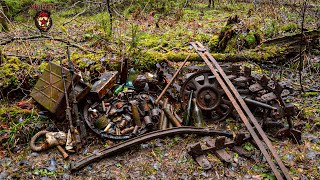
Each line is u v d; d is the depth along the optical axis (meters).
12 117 4.19
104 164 3.64
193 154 3.65
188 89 4.69
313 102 4.80
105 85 4.38
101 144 4.00
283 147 3.84
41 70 5.09
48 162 3.67
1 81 4.73
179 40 7.73
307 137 4.03
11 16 9.40
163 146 3.94
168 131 3.99
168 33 8.45
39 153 3.82
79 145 3.85
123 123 4.19
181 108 4.62
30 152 3.84
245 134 3.96
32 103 4.50
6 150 3.86
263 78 4.06
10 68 4.93
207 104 4.42
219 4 12.80
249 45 6.56
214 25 9.37
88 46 7.07
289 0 9.25
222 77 4.41
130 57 5.77
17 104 4.49
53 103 4.11
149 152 3.84
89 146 3.96
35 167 3.59
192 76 4.44
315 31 6.27
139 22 9.59
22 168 3.58
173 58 5.98
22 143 3.98
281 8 9.23
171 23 9.52
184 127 4.09
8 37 6.85
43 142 3.95
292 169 3.47
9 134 3.95
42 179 3.42
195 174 3.45
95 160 3.64
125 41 7.04
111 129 4.14
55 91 4.16
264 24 8.08
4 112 4.21
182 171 3.51
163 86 4.94
